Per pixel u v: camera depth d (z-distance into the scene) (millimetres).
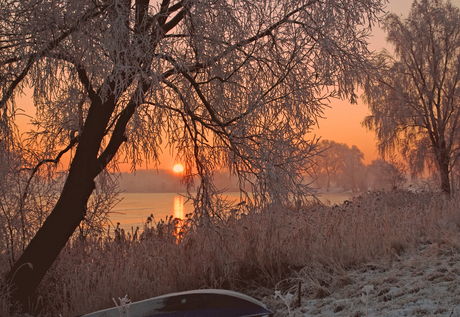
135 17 4801
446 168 19250
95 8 4734
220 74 6016
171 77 6004
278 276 5680
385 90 19469
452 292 3574
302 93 5535
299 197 4680
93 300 5016
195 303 3215
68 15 4609
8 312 4844
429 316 3109
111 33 4355
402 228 6797
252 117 5137
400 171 19812
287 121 5664
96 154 5824
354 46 5848
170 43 4594
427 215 8109
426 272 4477
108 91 5566
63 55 5117
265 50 5918
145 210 39281
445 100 19812
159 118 6367
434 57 19703
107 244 6512
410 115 19484
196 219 5801
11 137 5352
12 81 5098
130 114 5961
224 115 6234
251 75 6199
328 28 5445
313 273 5418
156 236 6656
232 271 5820
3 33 5266
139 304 3324
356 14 5527
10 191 5840
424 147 19859
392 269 5066
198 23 5273
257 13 5566
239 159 5273
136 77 4312
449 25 19500
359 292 4297
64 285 5156
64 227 5539
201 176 5930
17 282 5227
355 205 9914
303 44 5438
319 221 7156
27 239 6016
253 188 4852
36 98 5609
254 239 6328
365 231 6902
